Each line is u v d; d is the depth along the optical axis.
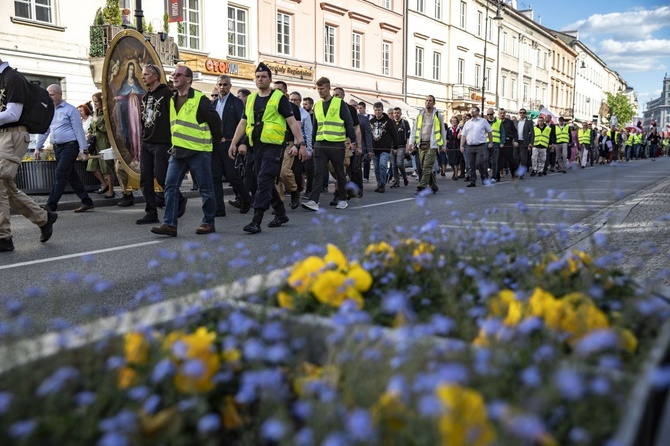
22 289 5.00
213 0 23.36
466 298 2.35
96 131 12.00
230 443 1.82
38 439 1.59
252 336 2.10
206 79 23.11
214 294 2.47
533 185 16.06
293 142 8.70
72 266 5.94
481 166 15.90
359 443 1.39
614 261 3.07
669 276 4.48
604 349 1.87
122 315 2.27
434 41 40.41
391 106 34.69
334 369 1.75
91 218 9.68
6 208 6.71
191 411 1.73
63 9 18.62
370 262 2.84
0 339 2.58
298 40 28.11
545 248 3.24
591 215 8.92
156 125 8.43
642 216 8.62
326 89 10.16
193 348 1.83
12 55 17.34
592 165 30.20
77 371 1.83
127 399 1.74
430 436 1.45
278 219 8.55
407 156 16.38
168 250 6.66
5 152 6.54
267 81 7.91
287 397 1.82
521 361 1.78
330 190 14.78
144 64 10.81
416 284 2.67
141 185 8.92
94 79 18.50
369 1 33.03
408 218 8.91
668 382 1.51
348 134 10.33
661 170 24.66
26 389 1.70
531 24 59.69
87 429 1.60
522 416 1.35
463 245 3.19
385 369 1.69
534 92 64.25
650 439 1.77
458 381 1.46
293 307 2.31
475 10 46.72
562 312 2.07
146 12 20.91
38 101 6.68
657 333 2.17
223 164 9.91
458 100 42.69
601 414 1.54
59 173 9.98
